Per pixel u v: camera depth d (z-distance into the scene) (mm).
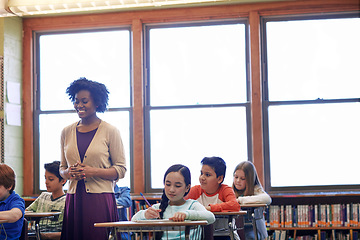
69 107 7348
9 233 3562
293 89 6980
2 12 6227
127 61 7270
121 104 7234
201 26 7160
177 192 3475
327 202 6754
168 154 7102
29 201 7008
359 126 6875
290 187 6875
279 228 6473
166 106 7125
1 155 6973
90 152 3881
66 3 6078
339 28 6965
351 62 6941
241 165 5559
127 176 7109
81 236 3807
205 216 3260
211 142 7043
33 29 7402
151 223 2910
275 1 6922
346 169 6855
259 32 6965
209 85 7109
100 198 3838
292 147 6918
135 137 7074
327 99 6910
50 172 4922
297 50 7004
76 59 7383
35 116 7395
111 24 7230
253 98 6906
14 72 7230
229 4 7004
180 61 7180
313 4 6879
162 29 7227
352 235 6438
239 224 4191
